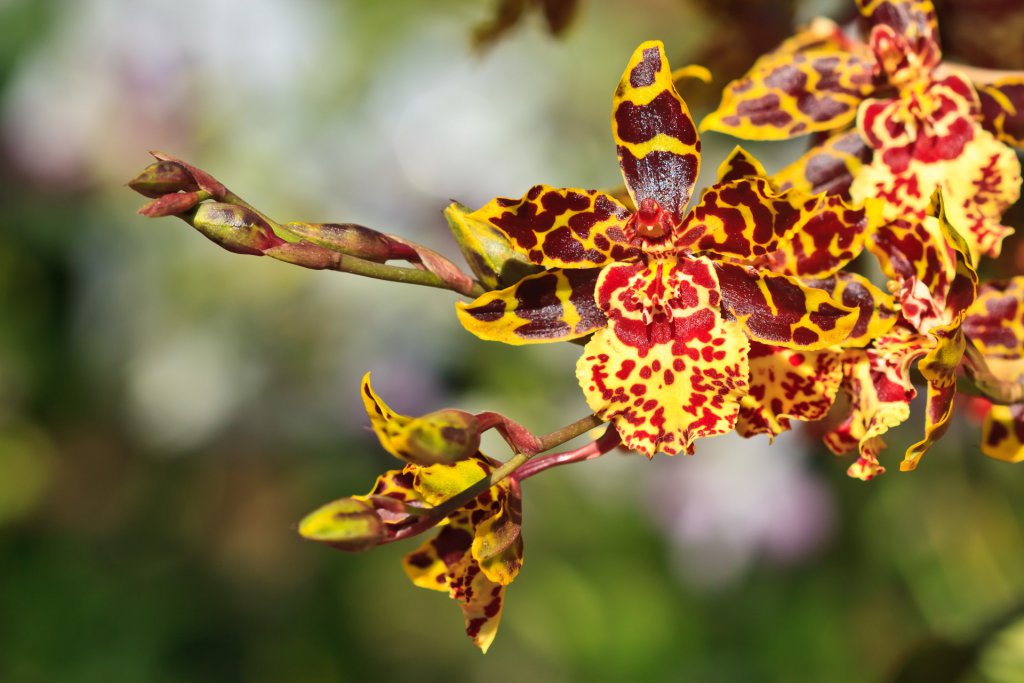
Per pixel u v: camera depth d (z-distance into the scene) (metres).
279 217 0.98
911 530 0.86
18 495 1.10
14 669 1.02
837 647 0.88
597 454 0.48
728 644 0.91
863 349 0.49
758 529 0.89
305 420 1.02
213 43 1.02
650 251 0.48
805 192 0.52
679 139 0.48
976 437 0.78
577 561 0.94
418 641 1.03
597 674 0.93
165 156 0.48
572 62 0.98
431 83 0.98
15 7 1.07
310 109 1.00
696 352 0.48
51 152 1.03
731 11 0.59
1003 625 0.61
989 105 0.52
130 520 1.08
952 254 0.48
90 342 1.06
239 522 1.06
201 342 1.02
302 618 1.04
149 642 1.03
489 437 0.92
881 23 0.52
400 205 0.97
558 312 0.48
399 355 0.97
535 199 0.48
